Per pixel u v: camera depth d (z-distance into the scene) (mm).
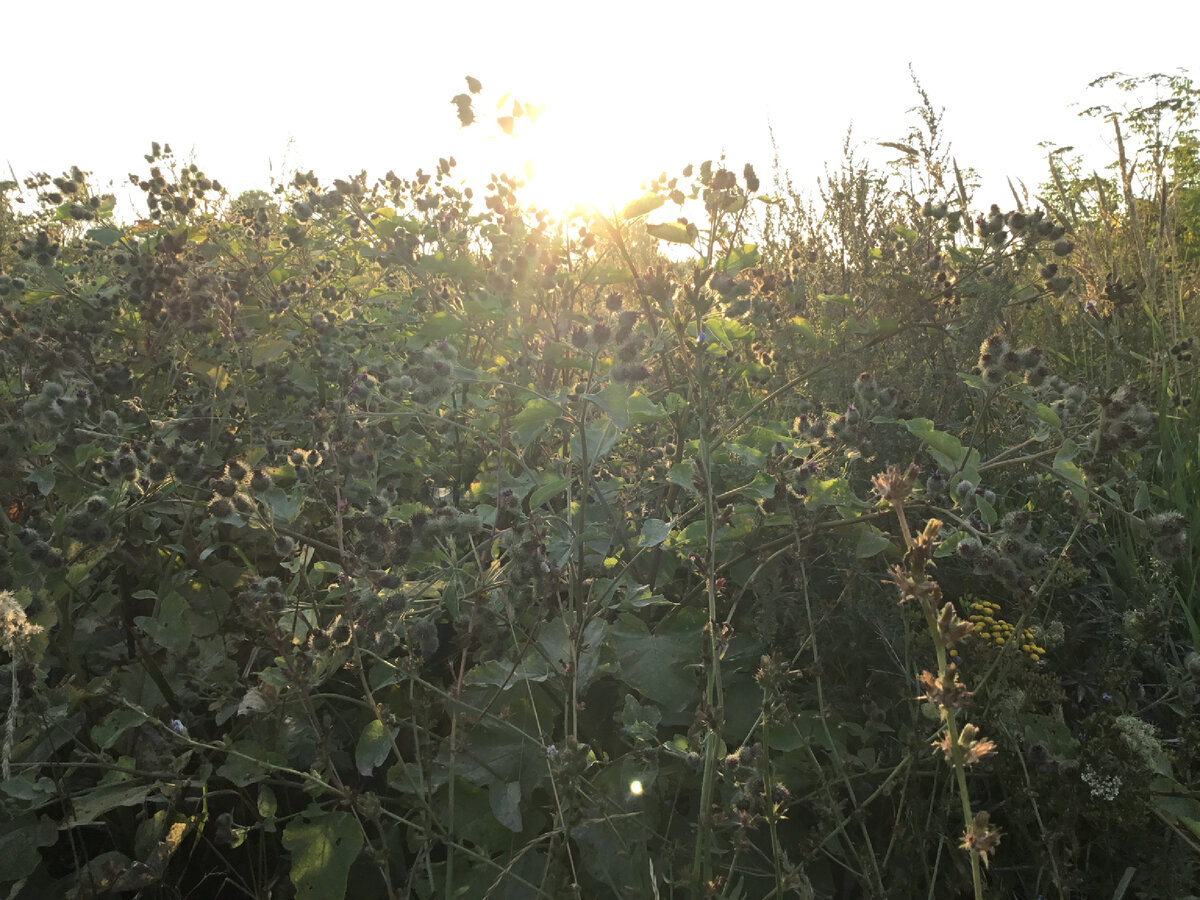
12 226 5832
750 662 2959
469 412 3730
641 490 3545
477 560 2586
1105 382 4883
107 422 3287
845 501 2863
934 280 4262
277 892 2486
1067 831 2320
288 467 3484
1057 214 5277
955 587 3318
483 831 2463
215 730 2822
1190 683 2574
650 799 2471
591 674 2623
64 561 2619
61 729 2391
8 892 2170
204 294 4125
